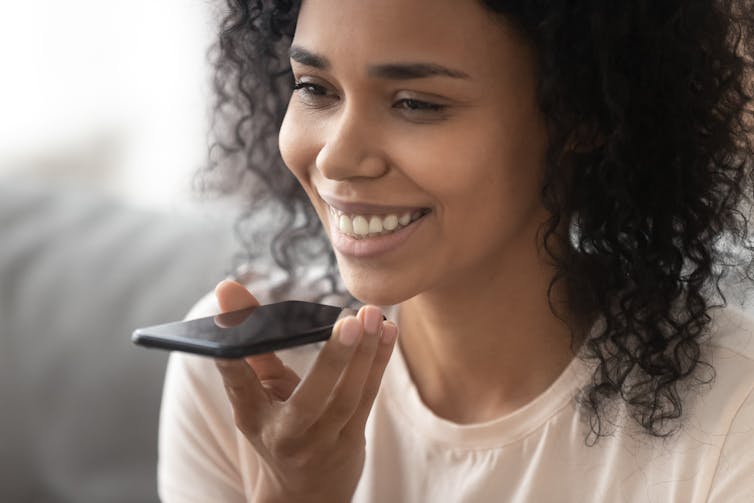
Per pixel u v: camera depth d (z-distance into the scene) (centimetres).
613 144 106
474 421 122
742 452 111
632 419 115
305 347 132
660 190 110
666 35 106
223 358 87
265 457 109
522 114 104
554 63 102
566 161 109
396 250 107
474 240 106
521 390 120
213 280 171
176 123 257
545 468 117
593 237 111
